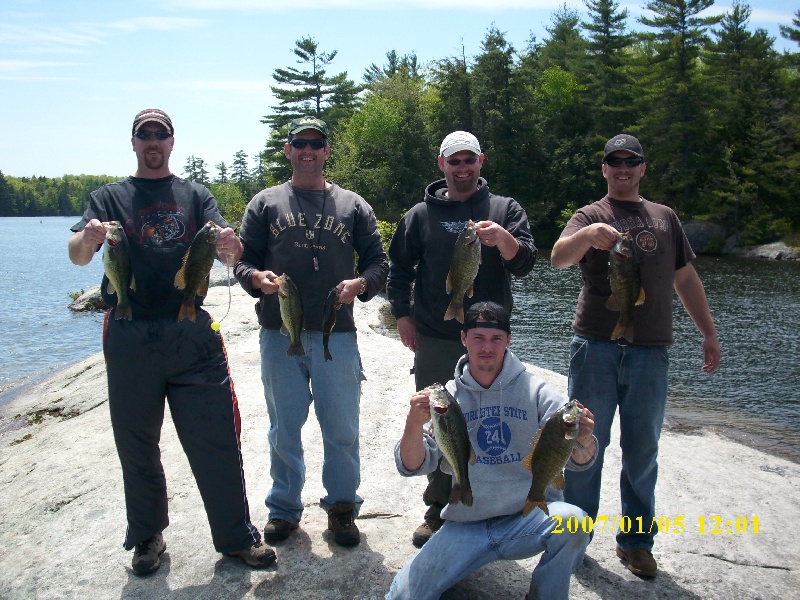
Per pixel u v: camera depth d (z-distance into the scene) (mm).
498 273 4359
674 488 5309
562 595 3314
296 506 4367
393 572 3941
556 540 3271
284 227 4277
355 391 4328
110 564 4121
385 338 10625
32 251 54312
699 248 44250
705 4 50781
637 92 55125
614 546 4383
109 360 3879
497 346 3494
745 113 50562
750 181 45531
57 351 15523
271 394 4305
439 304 4355
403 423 6473
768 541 4543
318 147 4309
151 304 3885
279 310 4238
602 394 4121
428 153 56969
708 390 11344
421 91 72312
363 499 4594
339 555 4125
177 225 3959
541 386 3562
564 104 58812
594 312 4141
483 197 4434
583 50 62906
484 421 3549
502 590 3793
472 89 57781
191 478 5211
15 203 188000
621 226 4129
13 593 3904
